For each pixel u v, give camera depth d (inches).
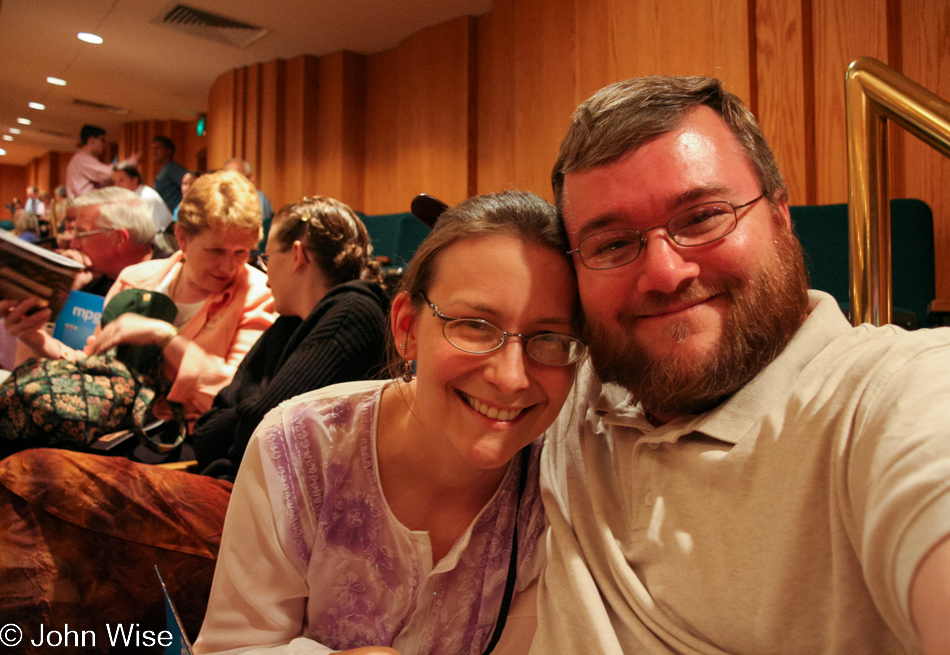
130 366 63.9
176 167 270.4
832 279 80.8
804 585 25.7
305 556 36.3
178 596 48.0
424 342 32.4
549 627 31.3
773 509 26.5
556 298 31.7
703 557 28.0
